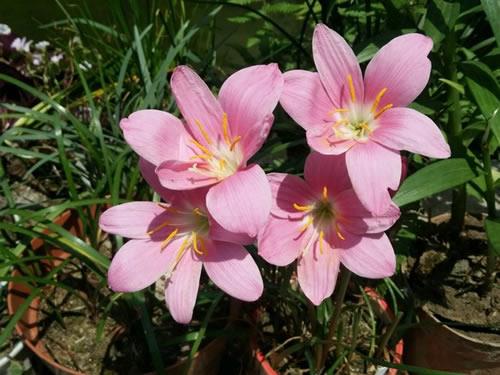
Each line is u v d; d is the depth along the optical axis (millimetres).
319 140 204
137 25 397
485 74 261
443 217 347
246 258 208
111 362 296
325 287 211
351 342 281
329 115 213
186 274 213
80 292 325
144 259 217
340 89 214
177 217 222
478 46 310
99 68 380
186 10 497
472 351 292
